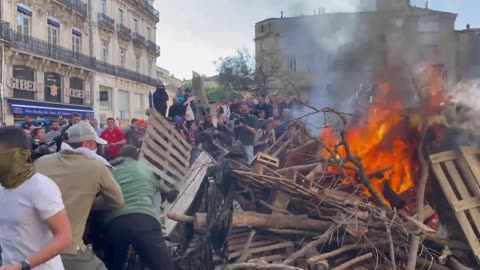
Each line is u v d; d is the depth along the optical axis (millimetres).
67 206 3264
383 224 4637
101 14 33562
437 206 5324
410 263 4422
